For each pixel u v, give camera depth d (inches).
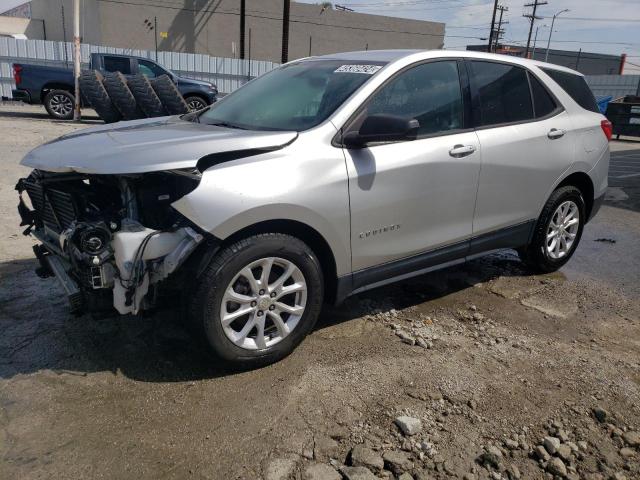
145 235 109.7
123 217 114.6
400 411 111.7
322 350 134.3
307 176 120.4
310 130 126.3
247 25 1441.9
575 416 113.5
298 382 120.2
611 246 239.5
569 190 186.2
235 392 116.0
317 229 123.6
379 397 116.2
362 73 140.1
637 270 207.2
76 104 581.9
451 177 146.7
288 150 120.9
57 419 105.6
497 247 170.4
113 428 103.7
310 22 1523.1
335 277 132.8
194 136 125.0
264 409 110.7
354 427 106.5
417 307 162.4
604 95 1857.8
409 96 141.7
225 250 114.2
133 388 116.1
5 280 167.2
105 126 152.9
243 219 112.4
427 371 126.9
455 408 113.8
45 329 139.0
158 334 138.4
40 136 435.2
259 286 119.2
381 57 148.4
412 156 137.7
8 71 754.8
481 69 160.6
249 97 157.8
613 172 466.6
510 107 167.0
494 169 157.6
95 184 126.5
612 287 187.3
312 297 127.6
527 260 192.1
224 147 115.5
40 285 164.6
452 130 150.2
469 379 124.5
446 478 95.0
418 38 1662.2
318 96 139.5
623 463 101.2
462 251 158.6
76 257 113.1
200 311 113.3
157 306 118.3
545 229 183.3
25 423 104.0
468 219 156.0
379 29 1609.3
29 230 145.9
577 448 104.1
